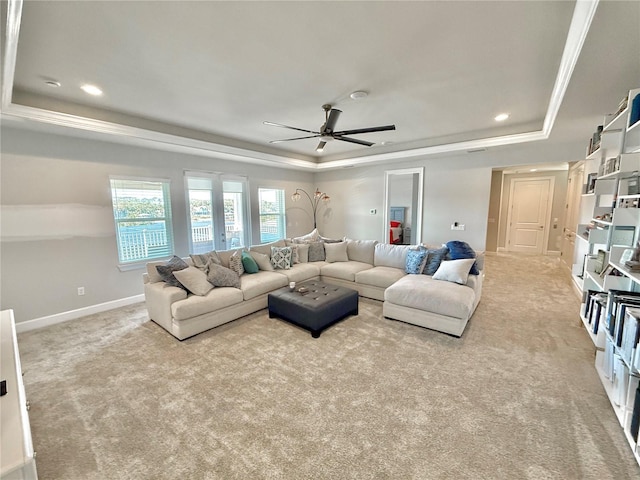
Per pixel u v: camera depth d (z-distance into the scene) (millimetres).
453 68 2414
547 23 1813
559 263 6480
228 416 1900
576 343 2822
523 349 2721
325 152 6176
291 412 1932
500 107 3357
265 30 1891
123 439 1726
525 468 1505
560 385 2182
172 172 4684
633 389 1652
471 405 1979
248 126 4125
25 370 2455
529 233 7781
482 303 3975
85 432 1782
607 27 1539
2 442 1056
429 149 4996
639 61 1886
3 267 3189
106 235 3947
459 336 2955
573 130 3547
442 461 1552
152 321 3500
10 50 1833
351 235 6965
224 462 1561
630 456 1563
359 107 3348
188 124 3996
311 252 5008
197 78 2582
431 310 3098
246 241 6000
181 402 2041
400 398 2059
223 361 2574
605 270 2736
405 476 1467
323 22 1809
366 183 6582
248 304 3586
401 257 4367
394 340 2936
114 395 2125
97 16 1717
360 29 1887
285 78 2592
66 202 3580
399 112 3531
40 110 2887
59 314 3562
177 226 4797
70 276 3646
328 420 1855
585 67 1982
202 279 3326
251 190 6020
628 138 2389
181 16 1736
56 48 2062
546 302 4000
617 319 1888
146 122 3748
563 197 7305
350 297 3469
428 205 5629
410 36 1964
